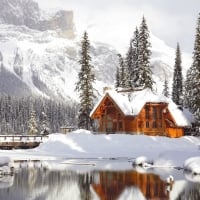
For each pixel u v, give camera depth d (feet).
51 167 178.19
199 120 294.87
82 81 316.60
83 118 314.76
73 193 121.49
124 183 138.10
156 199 114.11
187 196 117.70
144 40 336.70
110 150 243.81
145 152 237.66
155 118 297.53
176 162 181.88
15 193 120.67
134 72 339.77
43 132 382.63
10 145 273.95
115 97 289.94
